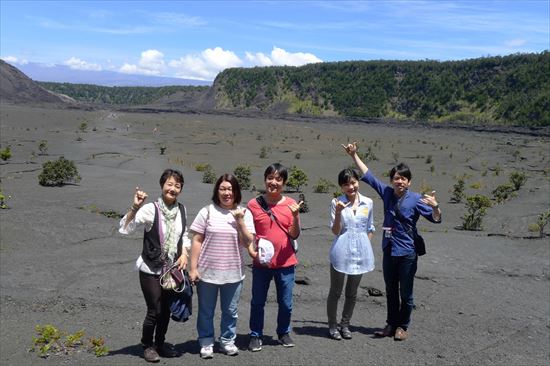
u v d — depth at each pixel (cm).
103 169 2995
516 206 2017
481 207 1706
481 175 3547
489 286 895
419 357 559
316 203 2075
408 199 586
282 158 4528
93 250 1096
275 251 531
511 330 673
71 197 1809
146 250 493
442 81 12300
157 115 10400
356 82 14288
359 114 12888
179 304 495
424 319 717
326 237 1277
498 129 7856
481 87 11438
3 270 931
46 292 821
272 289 852
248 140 6119
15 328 655
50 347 559
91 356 529
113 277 920
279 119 10781
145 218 488
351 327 669
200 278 508
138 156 4022
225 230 505
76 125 7150
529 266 1020
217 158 4331
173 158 4091
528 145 5766
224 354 536
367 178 611
